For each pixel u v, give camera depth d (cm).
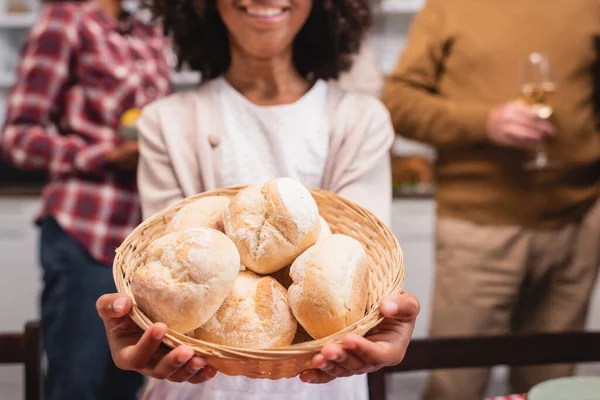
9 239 324
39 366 110
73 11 178
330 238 83
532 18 180
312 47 127
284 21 105
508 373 181
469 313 189
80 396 177
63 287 178
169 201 112
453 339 109
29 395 109
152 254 77
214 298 74
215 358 70
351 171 113
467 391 186
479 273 187
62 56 177
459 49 185
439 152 194
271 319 80
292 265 81
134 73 185
